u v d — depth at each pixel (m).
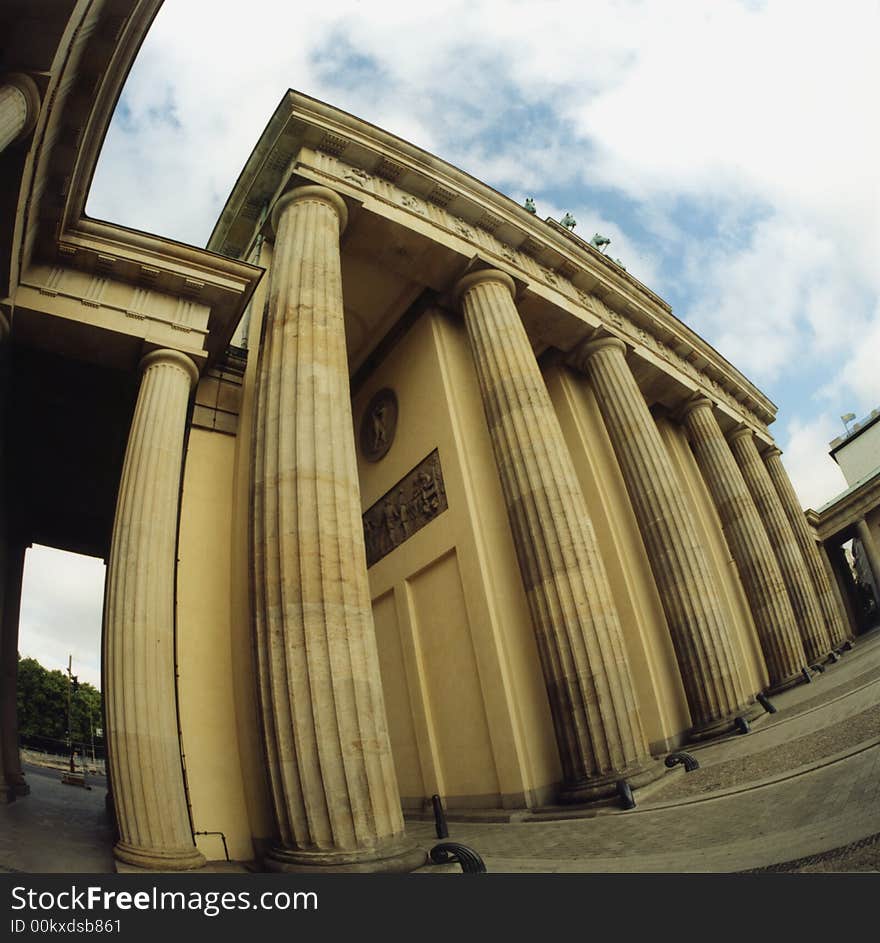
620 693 15.30
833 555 62.06
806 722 14.73
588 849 9.54
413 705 19.83
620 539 24.03
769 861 6.24
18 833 10.85
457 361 22.98
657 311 31.09
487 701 17.19
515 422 18.80
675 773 14.70
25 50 9.66
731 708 20.27
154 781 10.67
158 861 9.76
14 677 20.44
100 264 14.77
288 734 10.55
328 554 12.04
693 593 21.78
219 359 17.73
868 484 57.34
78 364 17.48
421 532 21.12
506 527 19.61
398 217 20.78
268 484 12.84
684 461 33.47
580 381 28.05
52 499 24.33
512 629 17.75
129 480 13.23
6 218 11.23
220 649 14.18
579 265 26.52
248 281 16.25
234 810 12.55
